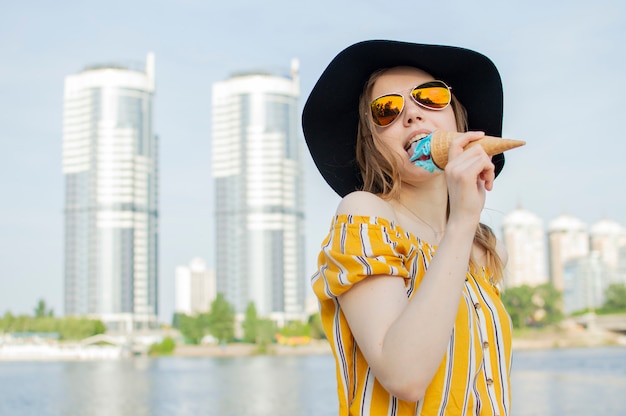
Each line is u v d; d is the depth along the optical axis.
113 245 175.50
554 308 131.75
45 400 41.16
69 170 181.25
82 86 183.88
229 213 185.88
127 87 183.62
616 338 125.31
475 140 2.02
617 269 189.00
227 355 126.00
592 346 119.69
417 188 2.40
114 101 182.38
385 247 2.04
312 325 140.00
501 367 2.21
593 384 43.38
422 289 1.90
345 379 2.09
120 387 50.53
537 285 134.00
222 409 35.28
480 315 2.23
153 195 184.75
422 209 2.40
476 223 1.95
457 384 2.05
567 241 192.50
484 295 2.31
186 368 79.25
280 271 181.38
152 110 187.62
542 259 176.12
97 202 177.88
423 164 2.12
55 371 75.69
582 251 192.12
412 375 1.85
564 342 121.56
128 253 176.25
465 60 2.49
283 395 41.66
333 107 2.54
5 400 41.28
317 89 2.50
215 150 190.12
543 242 177.25
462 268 1.91
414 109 2.31
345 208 2.18
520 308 131.50
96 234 176.38
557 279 192.62
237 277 182.50
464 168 1.94
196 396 42.16
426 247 2.20
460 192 1.94
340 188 2.68
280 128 187.75
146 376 63.88
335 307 2.12
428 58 2.44
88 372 72.81
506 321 2.30
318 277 2.15
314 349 129.88
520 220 175.12
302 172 191.38
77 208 179.00
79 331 137.38
